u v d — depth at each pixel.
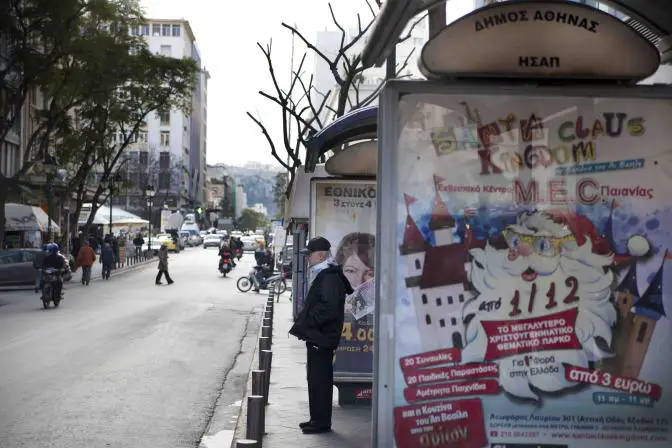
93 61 40.16
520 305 5.95
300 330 9.68
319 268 9.70
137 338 20.22
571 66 6.01
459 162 5.95
